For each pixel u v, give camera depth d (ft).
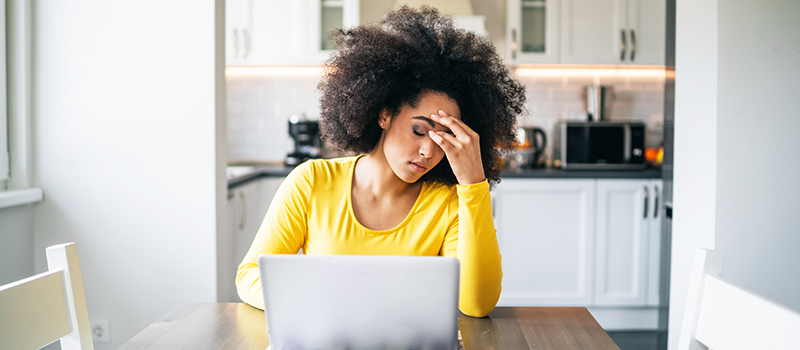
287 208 3.48
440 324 2.26
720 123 5.05
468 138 2.93
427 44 3.28
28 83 5.57
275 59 9.72
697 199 5.37
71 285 2.58
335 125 3.60
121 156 5.66
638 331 8.93
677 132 5.67
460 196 3.00
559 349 2.60
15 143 5.57
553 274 8.90
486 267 2.99
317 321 2.27
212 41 5.55
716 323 2.44
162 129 5.63
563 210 8.85
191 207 5.67
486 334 2.81
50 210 5.72
